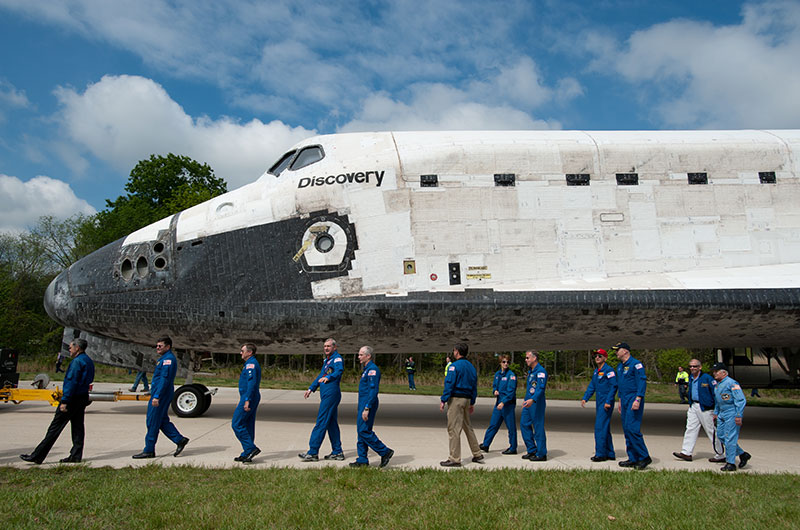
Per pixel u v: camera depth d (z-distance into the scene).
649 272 9.55
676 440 9.70
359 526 4.36
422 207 9.72
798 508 5.04
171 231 10.37
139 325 10.18
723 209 9.91
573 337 9.96
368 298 9.42
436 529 4.33
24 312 39.91
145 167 45.72
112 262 10.40
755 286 9.05
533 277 9.48
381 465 6.62
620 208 9.83
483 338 9.95
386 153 10.09
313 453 6.89
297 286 9.67
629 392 7.00
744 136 10.55
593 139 10.34
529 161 9.96
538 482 5.82
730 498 5.36
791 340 10.33
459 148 10.04
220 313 9.78
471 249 9.59
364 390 6.65
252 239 9.98
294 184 10.20
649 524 4.54
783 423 12.55
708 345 11.20
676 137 10.48
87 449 7.53
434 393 20.39
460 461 6.74
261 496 5.09
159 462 6.64
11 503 4.79
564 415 13.52
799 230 9.88
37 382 11.79
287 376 29.12
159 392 6.93
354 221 9.77
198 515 4.54
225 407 13.23
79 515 4.55
